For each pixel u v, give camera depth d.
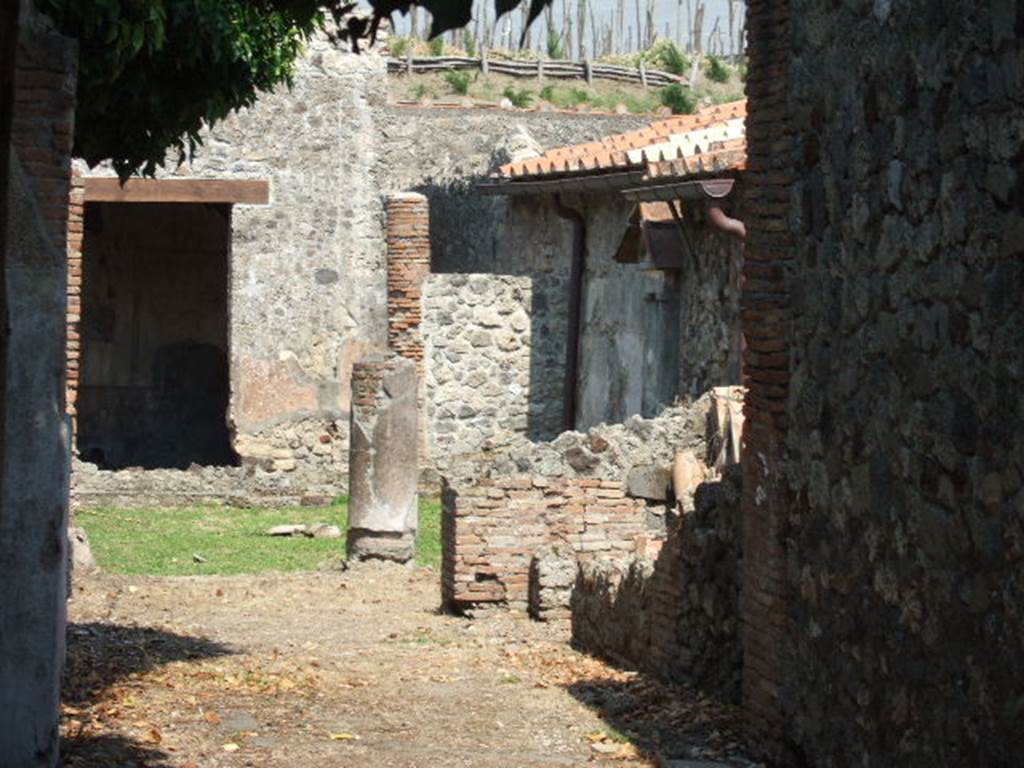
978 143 7.06
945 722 7.40
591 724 10.88
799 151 9.51
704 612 11.48
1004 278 6.82
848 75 8.70
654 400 24.09
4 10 8.27
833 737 8.88
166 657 13.52
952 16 7.34
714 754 9.93
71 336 15.81
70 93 8.77
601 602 13.98
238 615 16.84
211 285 35.75
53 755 8.77
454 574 16.92
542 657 14.10
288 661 13.59
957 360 7.28
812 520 9.26
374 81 31.78
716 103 43.62
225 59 11.41
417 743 10.25
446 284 29.28
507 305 29.34
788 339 9.69
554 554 16.61
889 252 8.12
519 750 10.09
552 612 16.48
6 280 8.48
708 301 22.02
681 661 11.80
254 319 31.20
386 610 17.52
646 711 11.10
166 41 10.85
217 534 24.05
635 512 17.11
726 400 19.53
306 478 28.33
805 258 9.41
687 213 22.38
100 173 30.41
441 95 40.62
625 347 25.59
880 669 8.22
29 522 8.61
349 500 20.98
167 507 26.78
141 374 35.47
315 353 31.44
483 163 32.03
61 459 8.69
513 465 19.72
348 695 11.93
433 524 24.86
